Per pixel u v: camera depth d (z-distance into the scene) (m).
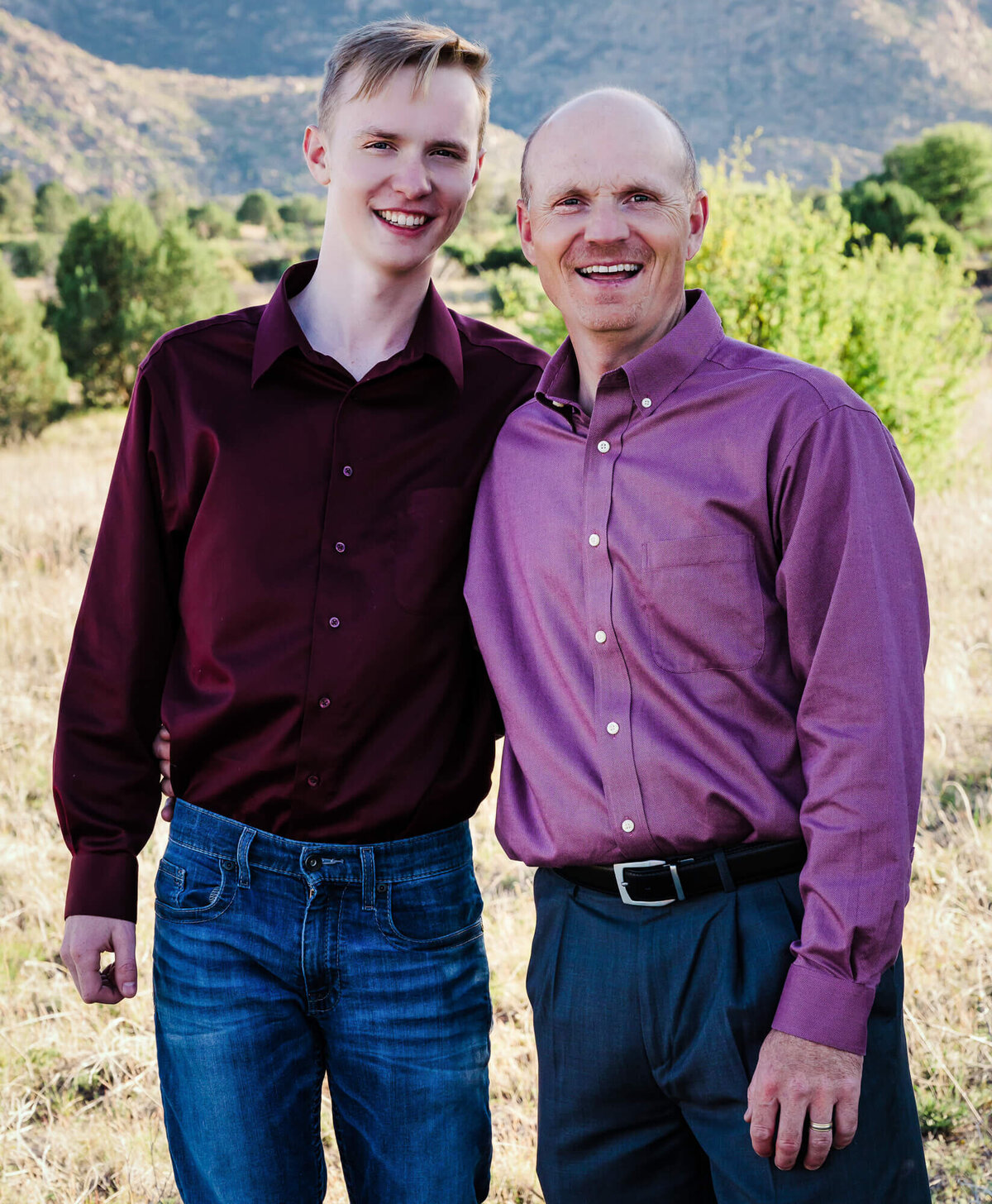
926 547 6.80
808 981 1.62
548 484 1.87
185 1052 1.92
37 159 153.00
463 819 2.07
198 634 1.99
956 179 46.38
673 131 1.85
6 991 3.35
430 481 2.00
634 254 1.81
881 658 1.62
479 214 52.72
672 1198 1.87
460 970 2.03
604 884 1.81
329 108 2.01
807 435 1.68
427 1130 1.95
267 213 74.62
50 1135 2.82
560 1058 1.86
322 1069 2.02
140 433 2.03
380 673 1.94
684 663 1.75
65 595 6.83
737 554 1.73
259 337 2.00
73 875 2.04
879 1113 1.68
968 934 3.24
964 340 8.57
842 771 1.62
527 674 1.88
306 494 1.96
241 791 1.97
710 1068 1.72
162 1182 2.65
